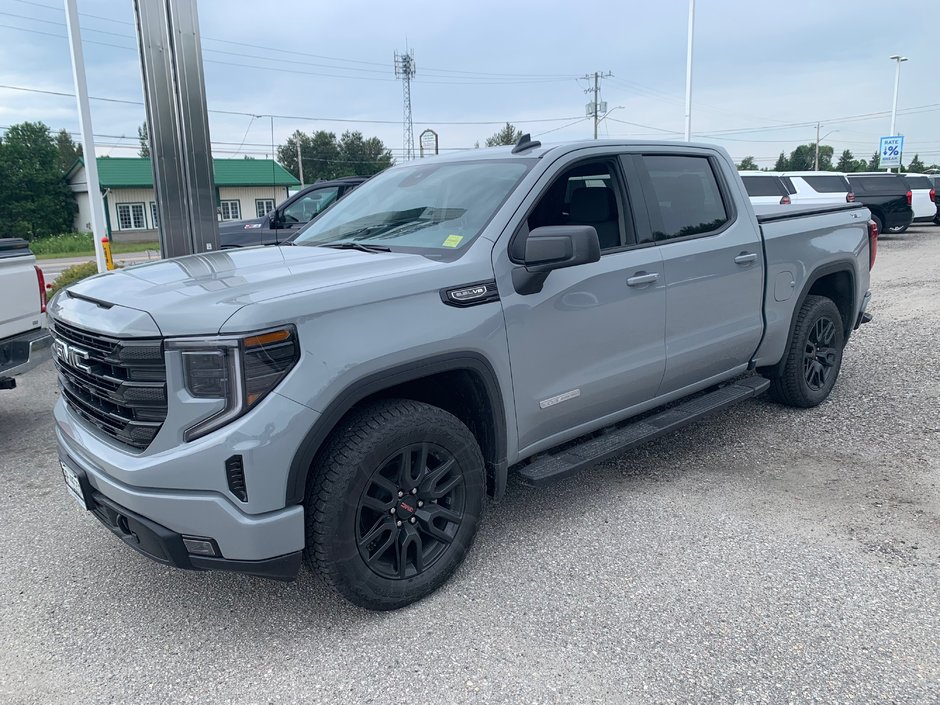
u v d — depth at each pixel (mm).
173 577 3467
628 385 3930
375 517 3016
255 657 2836
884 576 3275
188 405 2594
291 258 3393
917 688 2551
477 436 3422
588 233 3072
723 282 4430
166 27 8328
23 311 5340
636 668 2691
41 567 3586
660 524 3822
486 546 3637
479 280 3195
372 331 2822
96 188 12039
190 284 2930
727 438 5074
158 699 2613
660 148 4309
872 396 5871
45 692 2664
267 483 2613
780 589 3188
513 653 2801
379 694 2598
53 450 5270
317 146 83062
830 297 5863
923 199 23891
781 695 2533
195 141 8617
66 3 11422
